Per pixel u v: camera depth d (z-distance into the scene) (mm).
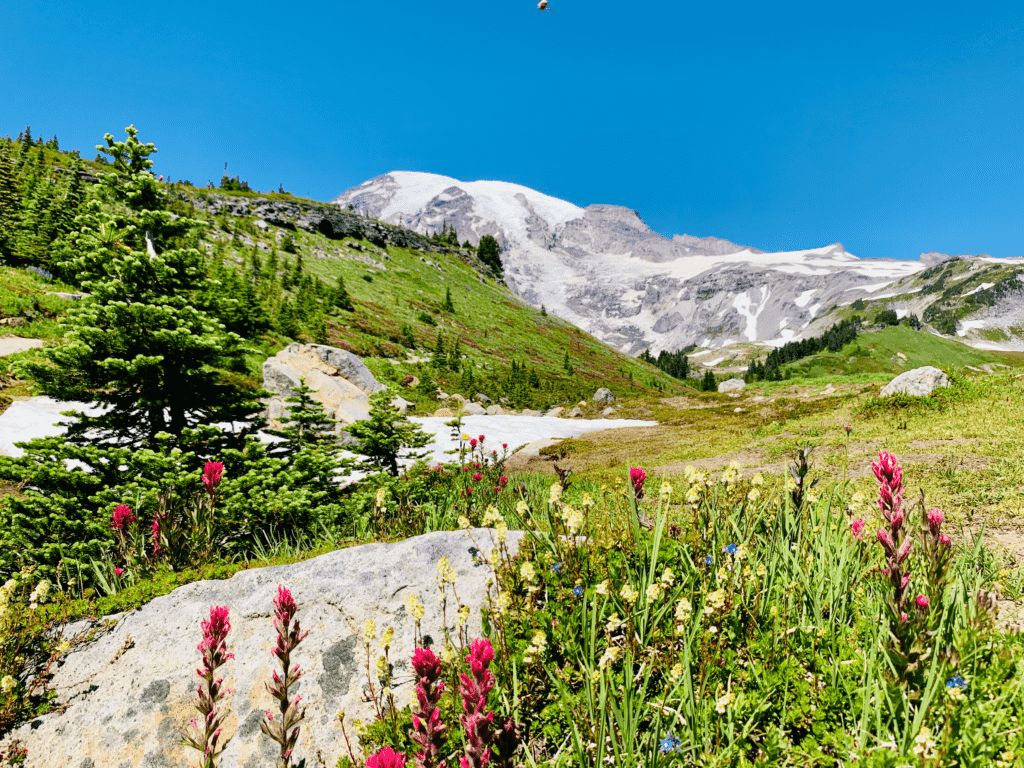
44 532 5613
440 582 3029
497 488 7398
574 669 2793
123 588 4555
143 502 5816
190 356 7496
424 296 116188
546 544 3885
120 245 7680
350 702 3195
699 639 2732
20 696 3209
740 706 2348
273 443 8242
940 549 2279
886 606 2363
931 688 2064
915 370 20125
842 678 2473
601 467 19375
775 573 3320
